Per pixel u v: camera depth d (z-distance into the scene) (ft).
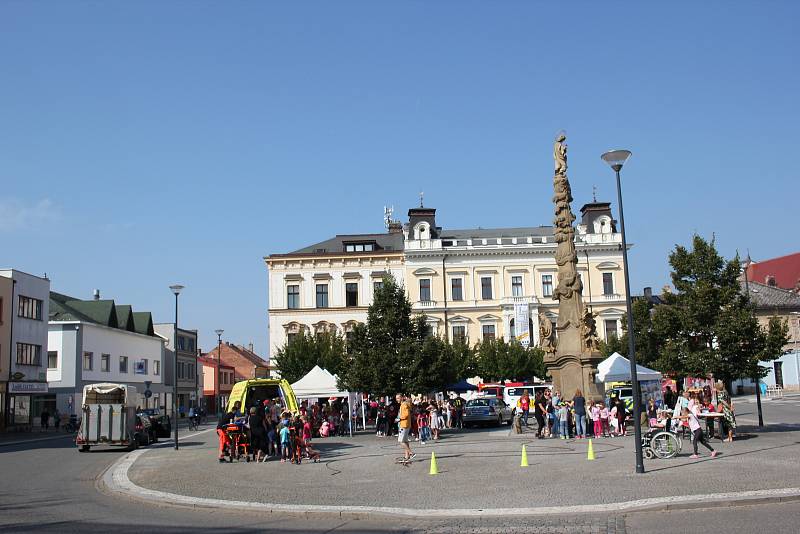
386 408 116.47
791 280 302.45
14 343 171.12
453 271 248.93
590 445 65.36
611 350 202.39
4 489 60.85
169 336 290.97
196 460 82.02
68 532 39.24
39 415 201.26
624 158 59.98
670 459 63.21
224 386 361.92
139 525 41.65
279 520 43.24
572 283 104.27
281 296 249.14
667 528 36.09
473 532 37.40
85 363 210.18
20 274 175.42
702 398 84.69
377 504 46.62
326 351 203.92
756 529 34.76
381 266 250.78
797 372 251.80
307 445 76.38
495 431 116.67
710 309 90.17
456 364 203.31
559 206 107.24
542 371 219.20
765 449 69.82
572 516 40.78
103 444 103.65
